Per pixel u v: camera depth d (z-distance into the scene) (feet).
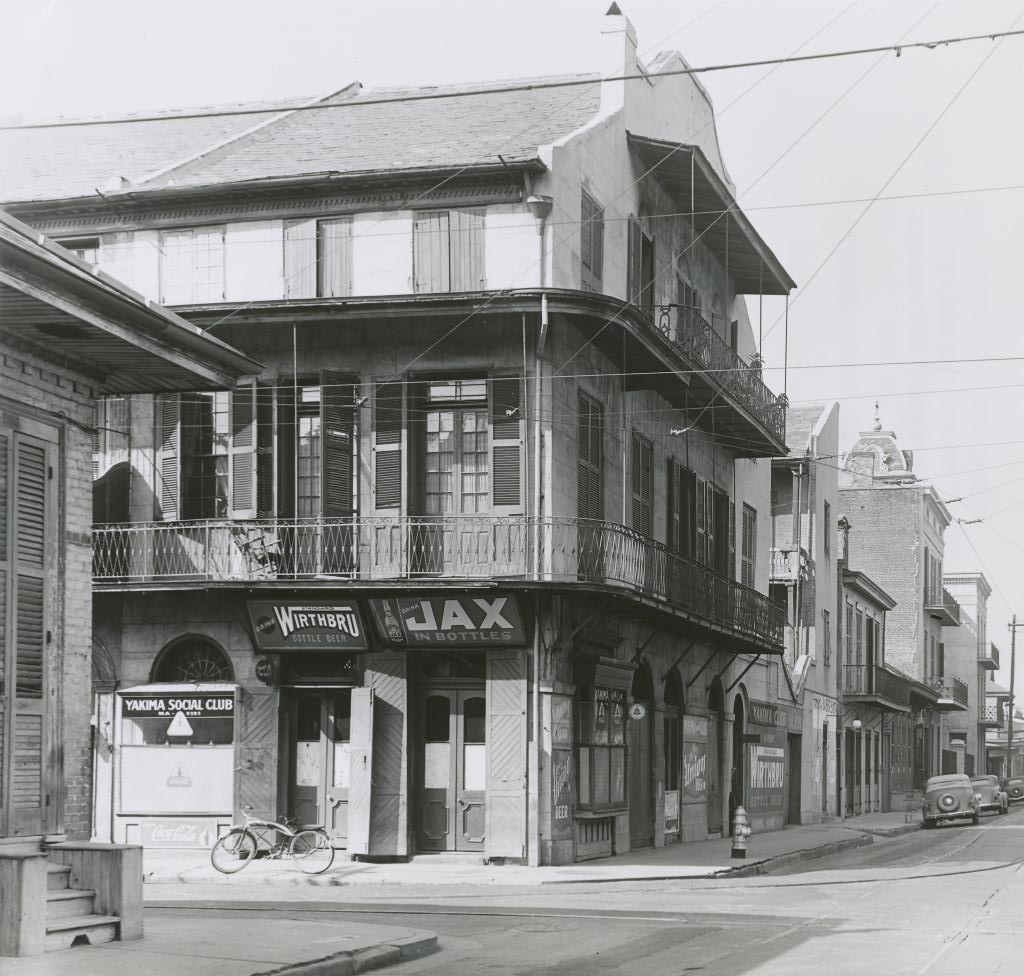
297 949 41.14
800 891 66.08
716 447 111.14
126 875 42.63
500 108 91.86
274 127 92.22
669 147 90.22
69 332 44.01
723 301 114.32
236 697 78.95
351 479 78.89
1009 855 97.25
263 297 80.18
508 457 77.36
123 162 91.91
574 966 40.65
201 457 81.30
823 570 148.36
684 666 100.07
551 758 76.02
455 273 78.43
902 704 185.98
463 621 75.72
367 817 76.38
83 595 47.26
